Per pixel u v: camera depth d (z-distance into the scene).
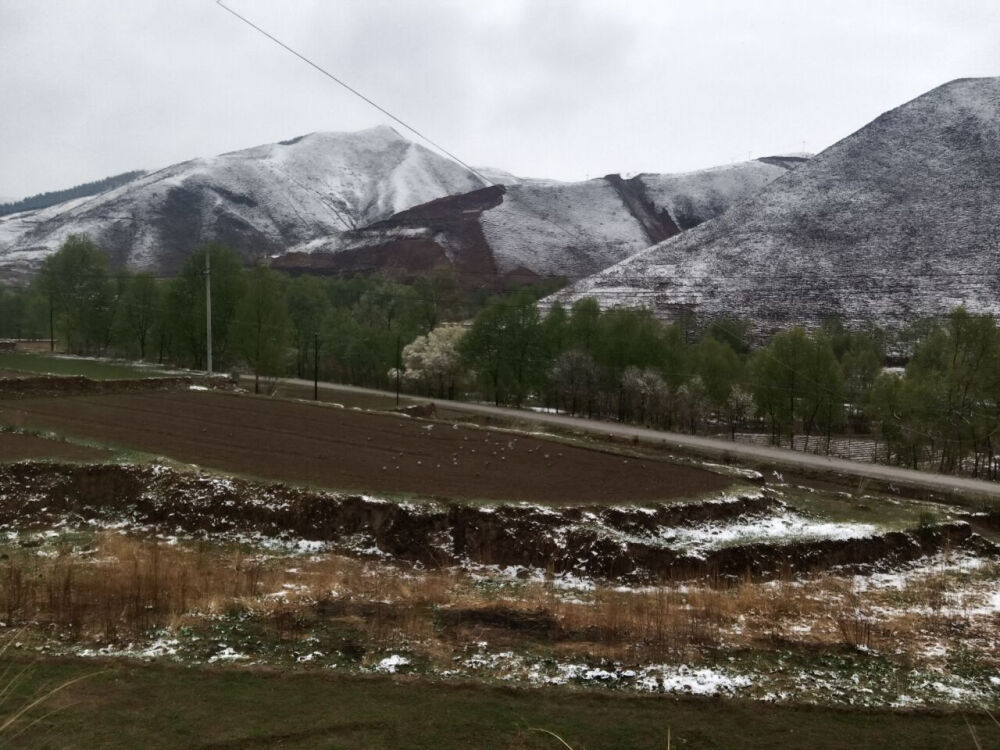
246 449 25.80
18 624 11.04
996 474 49.41
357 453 26.06
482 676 10.13
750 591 16.38
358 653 10.73
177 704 8.59
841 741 8.78
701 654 11.60
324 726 8.22
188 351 68.88
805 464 41.41
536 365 66.56
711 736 8.66
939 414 47.53
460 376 74.38
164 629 11.25
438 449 27.73
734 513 22.39
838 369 54.03
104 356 74.81
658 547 18.41
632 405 59.19
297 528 19.19
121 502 20.66
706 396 58.28
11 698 8.41
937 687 10.77
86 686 8.94
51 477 21.23
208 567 15.77
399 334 78.00
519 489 21.84
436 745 7.92
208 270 53.72
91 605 12.15
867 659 11.91
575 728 8.59
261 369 57.53
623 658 11.14
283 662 10.21
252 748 7.63
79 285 73.44
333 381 82.25
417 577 16.70
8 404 33.44
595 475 24.70
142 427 29.22
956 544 23.66
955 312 50.62
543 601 14.66
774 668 11.21
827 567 20.00
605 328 62.91
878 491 36.25
